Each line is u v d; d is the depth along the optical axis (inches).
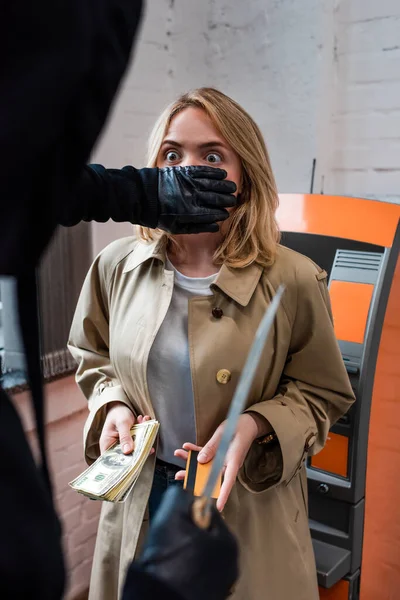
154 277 49.3
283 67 79.4
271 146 83.0
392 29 72.7
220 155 45.9
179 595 17.9
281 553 48.6
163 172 43.4
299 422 45.8
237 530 46.9
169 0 86.7
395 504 65.1
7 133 14.4
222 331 45.5
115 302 51.7
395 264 58.2
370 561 63.5
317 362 48.2
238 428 42.7
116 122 80.3
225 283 46.0
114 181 42.1
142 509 48.3
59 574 15.7
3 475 15.1
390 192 76.4
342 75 77.8
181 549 19.2
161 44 86.7
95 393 52.9
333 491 60.1
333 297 59.6
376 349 58.2
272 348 46.9
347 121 78.4
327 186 81.1
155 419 48.2
